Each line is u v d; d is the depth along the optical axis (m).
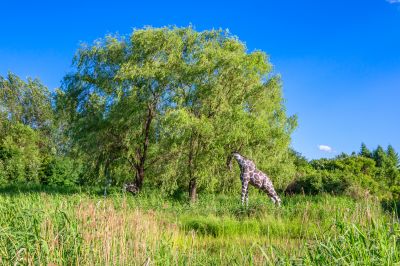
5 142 38.72
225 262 7.47
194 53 22.88
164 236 8.02
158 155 23.30
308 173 30.73
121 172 24.19
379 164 51.00
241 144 22.47
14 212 8.71
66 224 6.72
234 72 22.45
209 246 10.38
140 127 22.73
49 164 36.88
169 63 22.70
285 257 5.21
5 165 35.97
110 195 20.64
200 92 22.06
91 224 6.98
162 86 22.73
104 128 23.09
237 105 21.88
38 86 57.12
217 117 21.80
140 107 22.28
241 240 11.32
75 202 13.22
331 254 4.78
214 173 22.84
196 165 22.30
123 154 23.48
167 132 21.20
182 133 21.05
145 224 8.04
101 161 24.00
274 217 13.98
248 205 16.14
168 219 13.59
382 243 4.68
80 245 6.27
